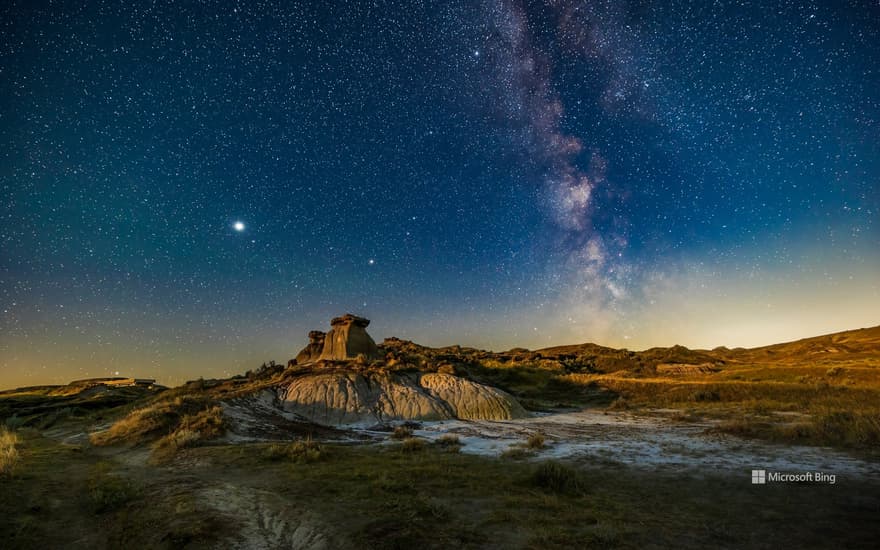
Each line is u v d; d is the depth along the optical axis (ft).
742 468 48.03
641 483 43.06
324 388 119.55
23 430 100.32
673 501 36.24
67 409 142.31
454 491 38.58
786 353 338.13
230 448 60.08
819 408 97.50
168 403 89.30
